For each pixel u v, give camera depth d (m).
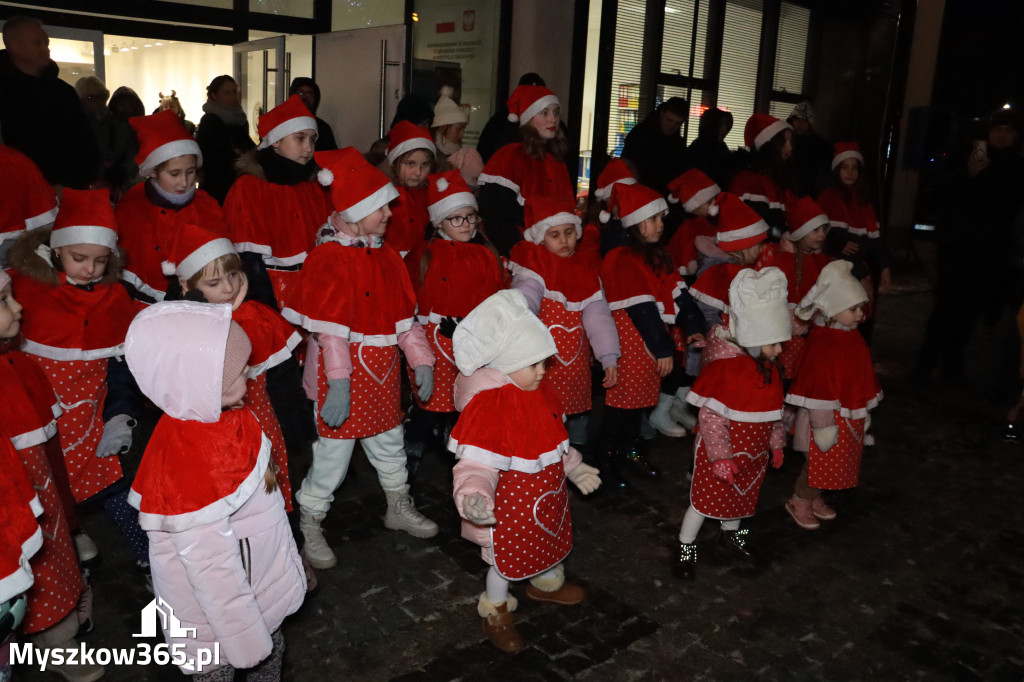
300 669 2.96
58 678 2.86
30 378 2.70
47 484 2.65
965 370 7.50
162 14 7.56
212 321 2.12
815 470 4.07
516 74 7.98
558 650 3.17
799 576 3.84
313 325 3.34
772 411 3.58
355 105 8.33
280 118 4.19
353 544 3.87
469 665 3.04
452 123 5.68
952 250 6.63
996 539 4.34
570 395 4.15
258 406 3.08
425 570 3.68
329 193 4.45
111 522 3.98
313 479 3.61
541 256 4.09
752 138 6.35
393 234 4.43
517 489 2.92
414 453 4.34
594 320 4.12
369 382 3.53
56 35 7.84
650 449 5.27
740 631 3.37
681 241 5.03
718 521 4.34
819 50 11.70
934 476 5.12
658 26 9.23
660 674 3.06
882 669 3.19
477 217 4.07
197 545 2.13
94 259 3.06
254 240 4.04
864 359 4.06
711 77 10.19
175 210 3.82
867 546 4.18
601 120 8.56
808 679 3.09
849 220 5.95
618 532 4.15
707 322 4.45
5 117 4.91
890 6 11.16
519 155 4.78
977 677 3.18
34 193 4.01
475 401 2.88
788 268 4.97
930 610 3.63
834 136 11.98
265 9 8.37
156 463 2.17
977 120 11.55
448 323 3.96
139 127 3.72
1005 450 5.60
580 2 8.02
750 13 10.49
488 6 7.87
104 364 3.14
